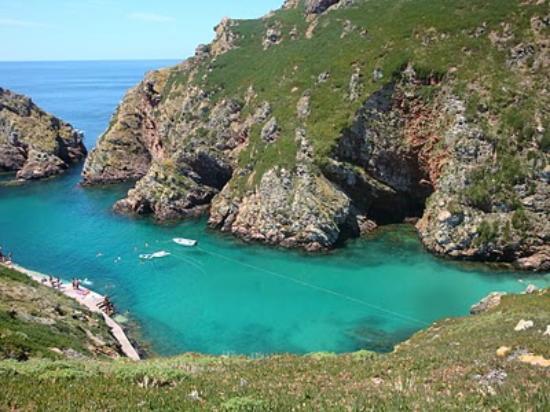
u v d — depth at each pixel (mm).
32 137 156875
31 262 89500
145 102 151875
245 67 135375
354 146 100562
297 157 100562
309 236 92625
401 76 101688
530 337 30031
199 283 80125
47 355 36500
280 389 20516
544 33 98562
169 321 68312
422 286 76938
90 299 71250
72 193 134250
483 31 102938
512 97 92750
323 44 124062
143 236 101312
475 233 85750
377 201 103688
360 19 124625
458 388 18719
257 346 61594
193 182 115625
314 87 112062
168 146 135375
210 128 122438
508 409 15523
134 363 29875
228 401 17453
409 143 100750
